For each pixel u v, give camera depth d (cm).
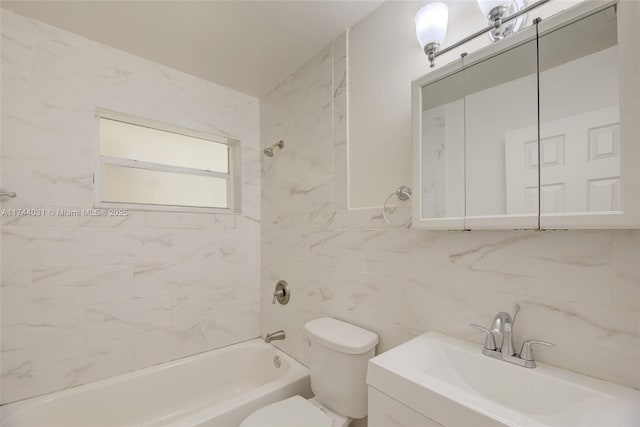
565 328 90
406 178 136
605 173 76
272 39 174
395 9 143
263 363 215
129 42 175
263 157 238
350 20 160
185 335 202
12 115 151
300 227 198
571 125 82
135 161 197
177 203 215
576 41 81
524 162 90
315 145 188
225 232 222
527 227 88
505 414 69
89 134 171
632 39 71
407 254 134
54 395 155
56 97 162
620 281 81
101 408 165
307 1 145
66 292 162
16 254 150
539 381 86
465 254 113
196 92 212
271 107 230
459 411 74
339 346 133
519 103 92
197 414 140
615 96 75
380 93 150
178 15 153
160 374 186
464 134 105
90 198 171
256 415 132
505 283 102
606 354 82
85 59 171
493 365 96
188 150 223
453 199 107
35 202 155
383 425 93
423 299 127
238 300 227
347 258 163
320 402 147
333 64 175
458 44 109
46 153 159
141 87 190
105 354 173
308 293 190
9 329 148
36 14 152
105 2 143
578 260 88
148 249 189
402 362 99
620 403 73
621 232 81
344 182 167
